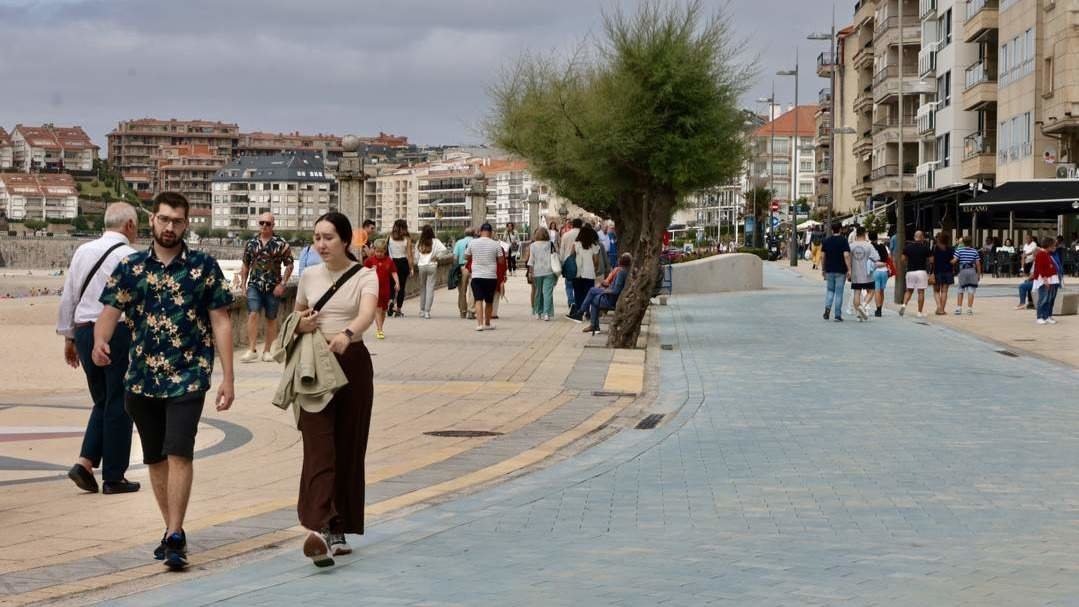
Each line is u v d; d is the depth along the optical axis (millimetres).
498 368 20234
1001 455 12406
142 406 8180
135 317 8141
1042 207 47750
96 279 10391
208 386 8148
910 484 10852
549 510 9805
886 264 32938
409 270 31906
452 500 10258
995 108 67938
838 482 10969
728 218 152250
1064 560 7941
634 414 15703
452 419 15055
